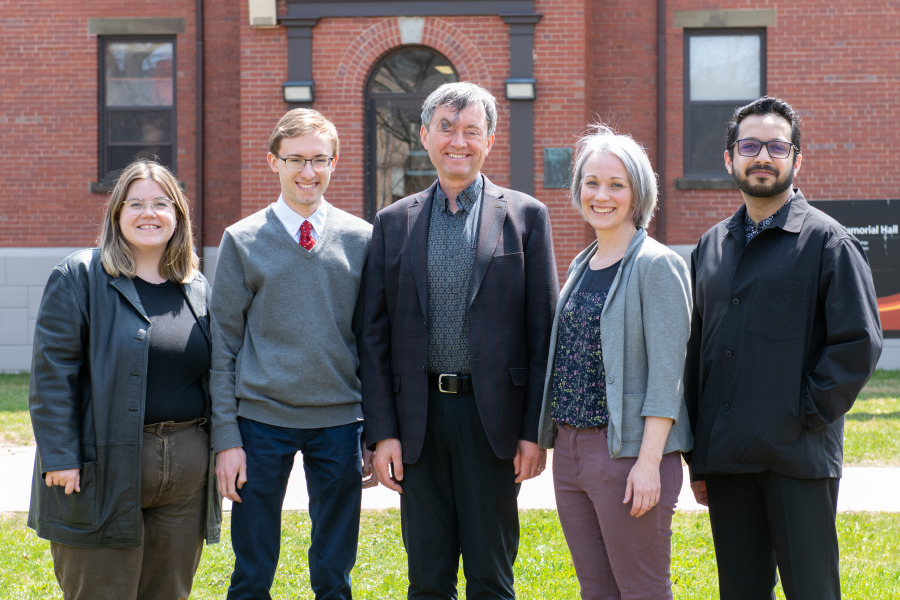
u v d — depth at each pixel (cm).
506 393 349
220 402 357
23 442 761
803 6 1127
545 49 1042
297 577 468
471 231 357
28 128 1174
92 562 326
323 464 371
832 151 1131
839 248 318
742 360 326
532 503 594
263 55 1059
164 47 1183
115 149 1188
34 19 1170
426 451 354
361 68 1055
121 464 324
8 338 1181
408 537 359
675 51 1141
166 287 349
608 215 334
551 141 1045
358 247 382
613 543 325
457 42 1048
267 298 366
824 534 319
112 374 326
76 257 338
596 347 329
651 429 317
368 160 1088
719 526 342
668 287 323
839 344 312
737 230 343
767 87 1136
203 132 1168
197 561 355
